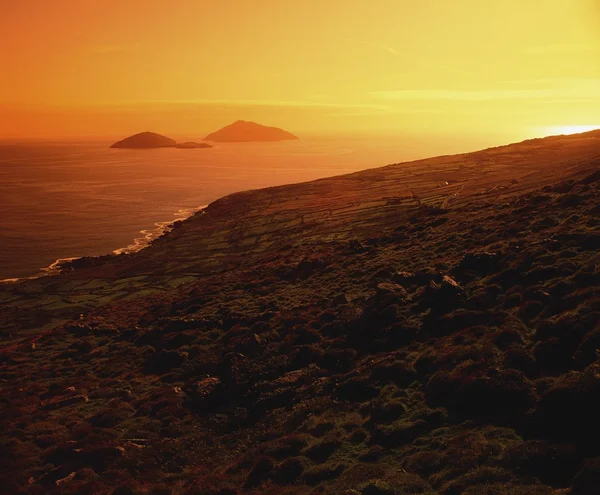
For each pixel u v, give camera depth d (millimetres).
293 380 24750
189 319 38594
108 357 35719
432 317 26078
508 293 25625
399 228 61312
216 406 24953
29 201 185250
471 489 13039
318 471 16578
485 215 47812
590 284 23344
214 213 133375
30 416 26391
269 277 49344
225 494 16625
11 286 80500
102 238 123125
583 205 38156
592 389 15219
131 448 21578
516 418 16172
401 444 17000
